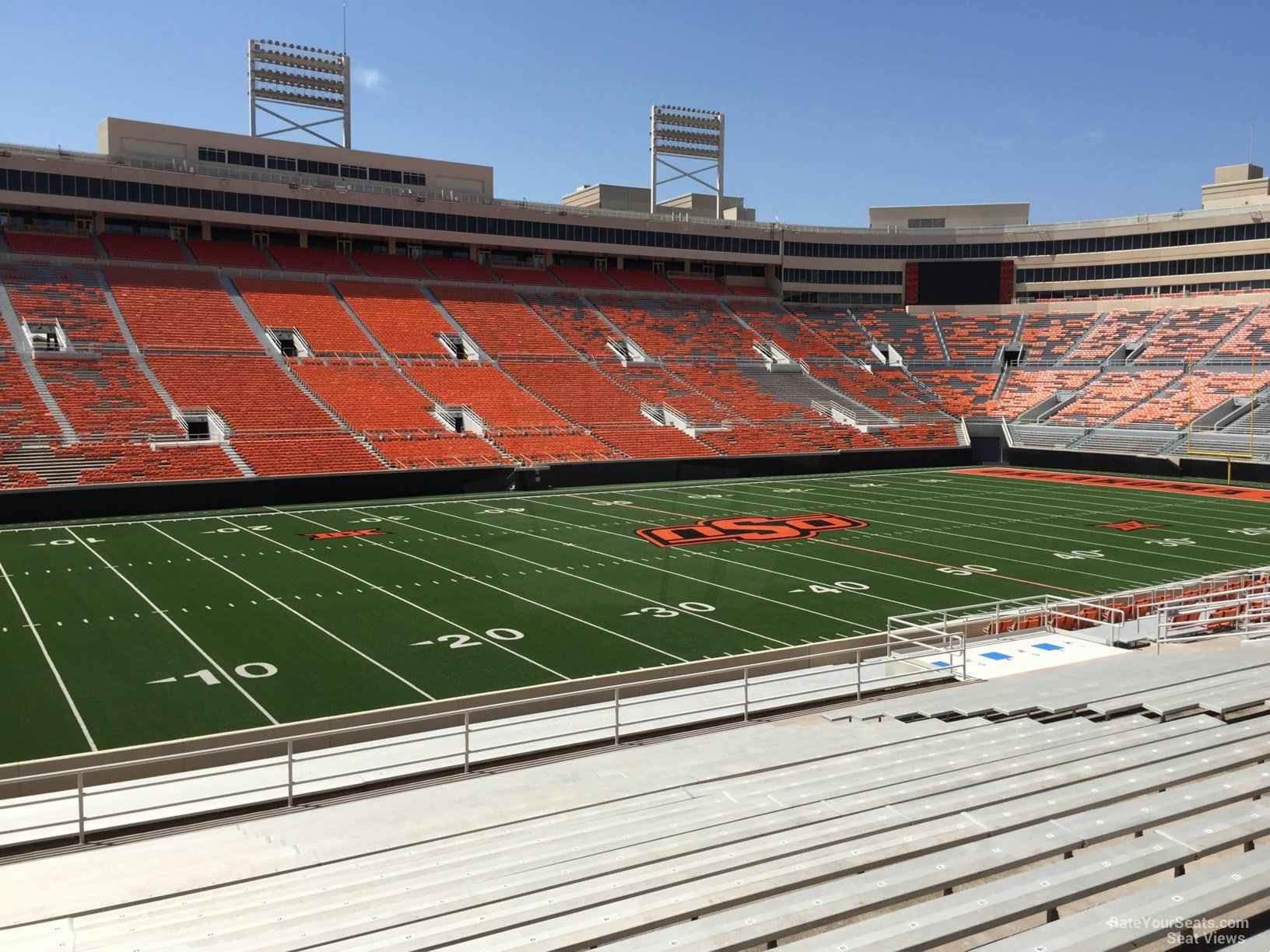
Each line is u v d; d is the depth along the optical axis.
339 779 11.45
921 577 24.47
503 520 33.22
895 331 65.94
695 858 6.61
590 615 20.58
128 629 19.14
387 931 5.64
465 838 8.29
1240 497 39.62
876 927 5.28
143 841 9.57
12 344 41.09
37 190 46.81
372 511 34.88
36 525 31.30
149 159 49.94
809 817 7.46
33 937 6.34
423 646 18.27
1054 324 63.97
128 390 40.31
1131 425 51.50
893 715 12.17
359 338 49.59
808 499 39.03
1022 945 5.06
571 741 12.62
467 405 46.50
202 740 13.09
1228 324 57.47
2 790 11.70
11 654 17.53
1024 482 44.91
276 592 22.30
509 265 62.34
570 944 5.33
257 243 54.75
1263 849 6.02
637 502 37.91
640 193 67.69
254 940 5.68
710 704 14.48
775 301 67.75
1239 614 18.78
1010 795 7.62
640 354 56.75
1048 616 19.88
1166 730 9.52
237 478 35.88
